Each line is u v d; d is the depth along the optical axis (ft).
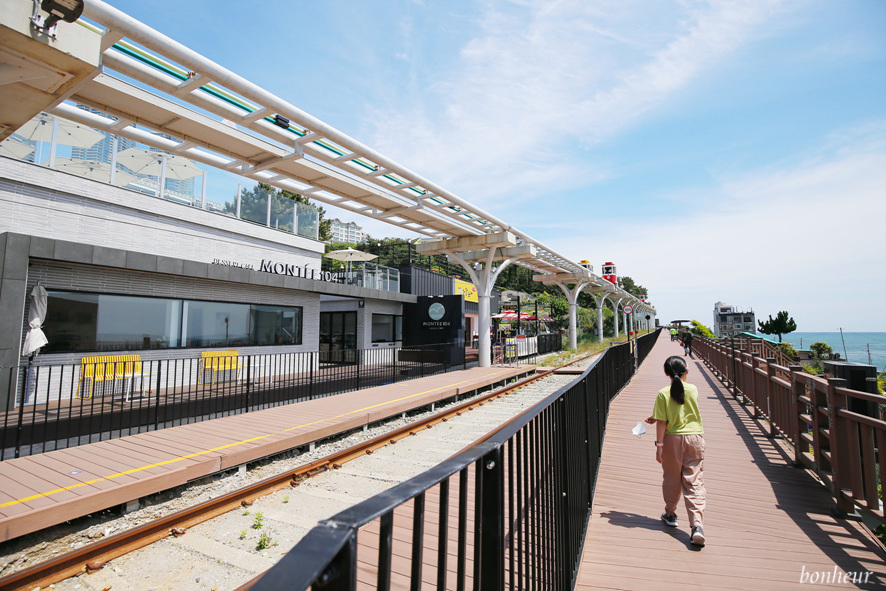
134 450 20.29
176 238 46.80
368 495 18.54
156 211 44.88
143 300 41.75
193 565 13.15
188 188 48.98
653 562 11.24
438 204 46.06
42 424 27.22
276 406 31.78
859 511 13.64
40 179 36.58
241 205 54.95
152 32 19.31
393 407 31.30
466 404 37.96
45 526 13.73
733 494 15.85
